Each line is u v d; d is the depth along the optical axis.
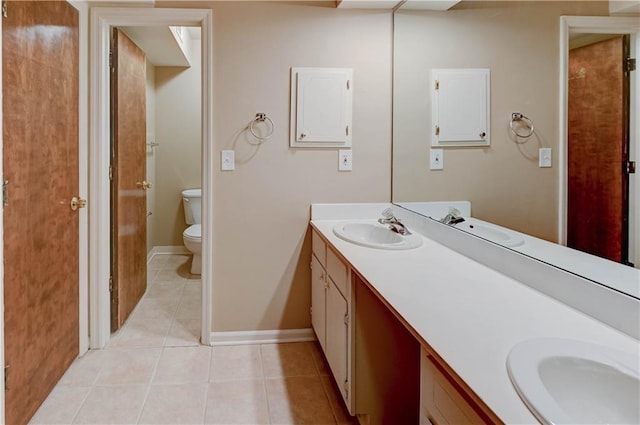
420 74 2.12
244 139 2.32
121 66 2.48
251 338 2.43
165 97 4.36
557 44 1.19
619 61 0.97
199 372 2.09
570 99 1.13
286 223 2.40
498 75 1.49
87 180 2.21
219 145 2.31
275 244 2.40
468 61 1.68
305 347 2.38
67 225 2.01
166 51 3.68
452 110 1.83
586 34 1.07
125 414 1.74
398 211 2.39
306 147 2.38
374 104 2.41
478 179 1.60
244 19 2.27
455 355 0.84
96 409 1.77
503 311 1.08
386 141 2.44
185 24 2.28
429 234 2.03
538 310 1.09
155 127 4.37
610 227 1.00
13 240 1.53
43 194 1.76
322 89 2.35
